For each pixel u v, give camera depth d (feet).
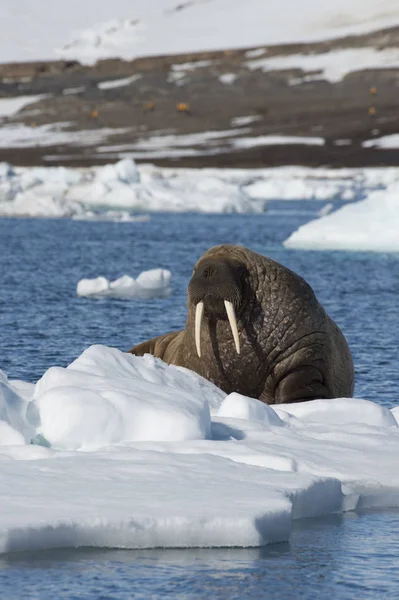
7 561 39.50
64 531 40.68
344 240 270.26
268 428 59.77
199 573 39.42
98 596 37.17
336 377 84.38
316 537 44.55
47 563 39.55
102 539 41.24
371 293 173.37
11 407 54.75
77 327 127.24
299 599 37.45
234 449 52.95
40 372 97.50
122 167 536.42
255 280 80.38
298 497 46.19
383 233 266.57
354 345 118.93
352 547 43.34
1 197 487.20
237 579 39.14
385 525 46.83
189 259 242.99
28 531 40.01
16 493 43.98
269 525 42.65
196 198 494.18
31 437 54.44
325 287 181.27
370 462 53.88
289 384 80.02
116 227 356.18
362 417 67.15
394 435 61.46
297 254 252.01
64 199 437.99
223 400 68.64
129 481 46.21
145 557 40.73
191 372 73.67
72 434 53.31
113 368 63.41
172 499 43.75
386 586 38.99
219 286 76.23
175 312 144.46
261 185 624.59
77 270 208.33
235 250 81.66
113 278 196.75
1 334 119.85
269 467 51.16
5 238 291.99
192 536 41.83
